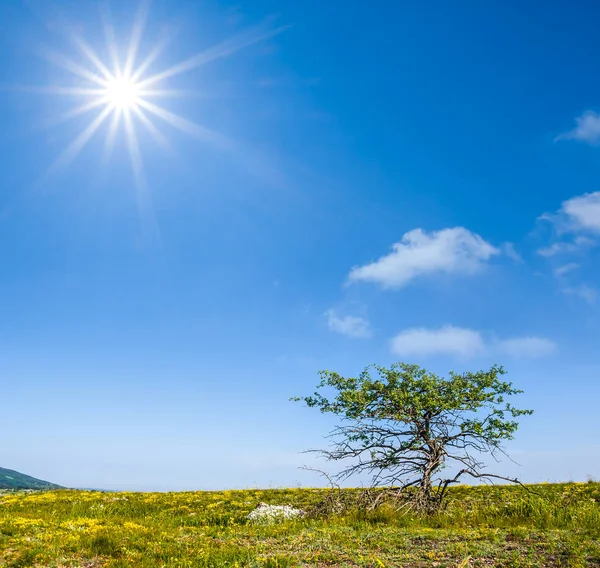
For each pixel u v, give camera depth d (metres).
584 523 16.53
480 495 26.31
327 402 23.94
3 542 13.73
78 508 24.38
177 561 12.21
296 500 28.62
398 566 10.96
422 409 22.06
